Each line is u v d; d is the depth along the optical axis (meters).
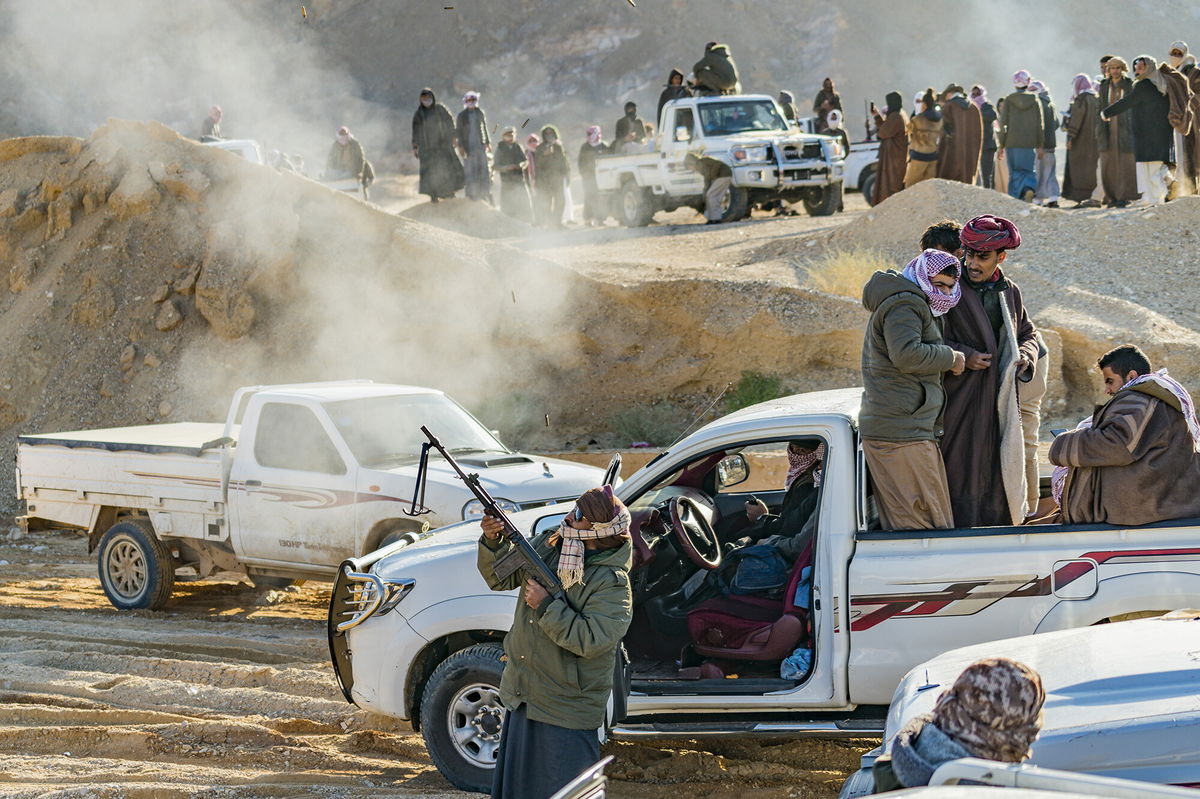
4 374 36.94
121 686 17.02
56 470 23.81
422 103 50.62
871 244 36.47
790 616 11.91
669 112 51.12
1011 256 34.25
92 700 16.64
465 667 12.65
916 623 11.13
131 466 22.61
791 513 13.18
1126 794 6.40
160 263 37.84
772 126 51.69
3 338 37.94
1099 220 35.56
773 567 12.63
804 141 48.75
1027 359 12.05
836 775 12.61
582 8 177.38
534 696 9.87
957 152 41.38
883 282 11.31
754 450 25.22
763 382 30.44
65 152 41.31
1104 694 8.52
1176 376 27.39
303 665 18.02
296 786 12.98
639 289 32.69
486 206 50.53
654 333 32.66
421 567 13.17
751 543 13.62
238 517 21.20
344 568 13.66
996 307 12.02
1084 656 9.20
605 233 48.28
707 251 40.06
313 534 20.31
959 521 11.89
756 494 14.58
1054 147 42.09
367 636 13.27
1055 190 42.12
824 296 31.31
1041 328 29.06
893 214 37.22
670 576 12.87
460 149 50.56
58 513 23.97
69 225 39.69
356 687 13.38
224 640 19.70
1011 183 41.62
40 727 15.31
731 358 31.59
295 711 15.84
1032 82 42.41
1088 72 150.12
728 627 12.27
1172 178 38.44
